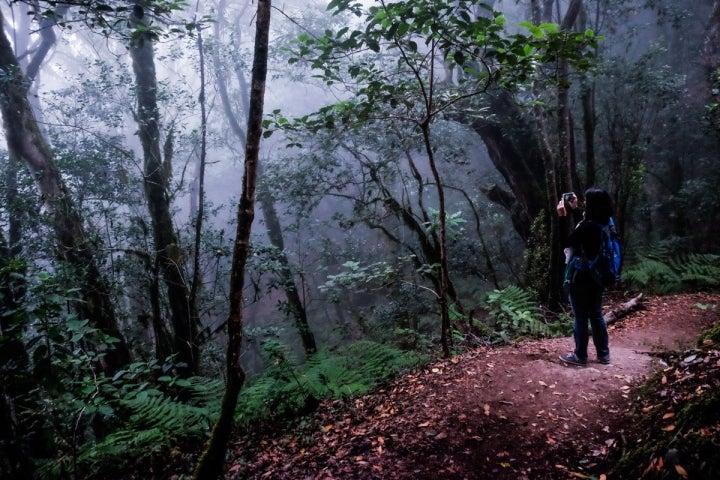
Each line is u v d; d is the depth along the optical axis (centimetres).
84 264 736
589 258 418
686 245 1186
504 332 618
